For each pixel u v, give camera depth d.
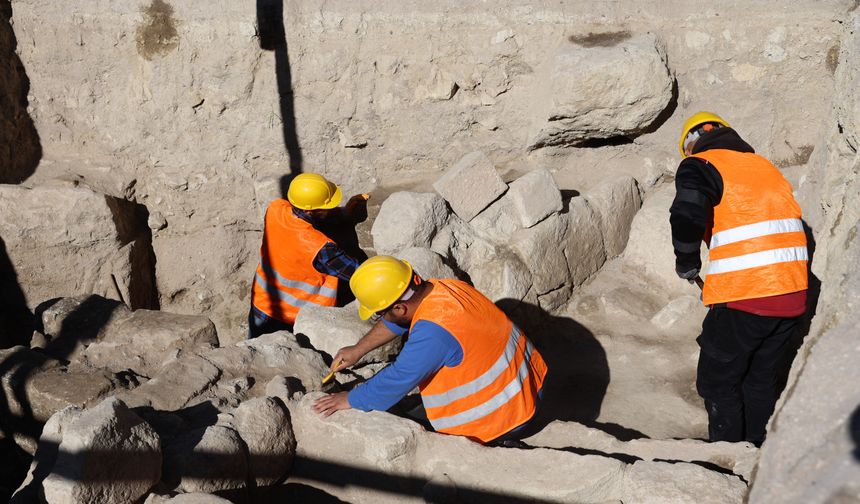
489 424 3.27
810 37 5.14
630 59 5.04
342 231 5.64
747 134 5.43
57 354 4.19
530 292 5.04
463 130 5.64
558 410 4.41
